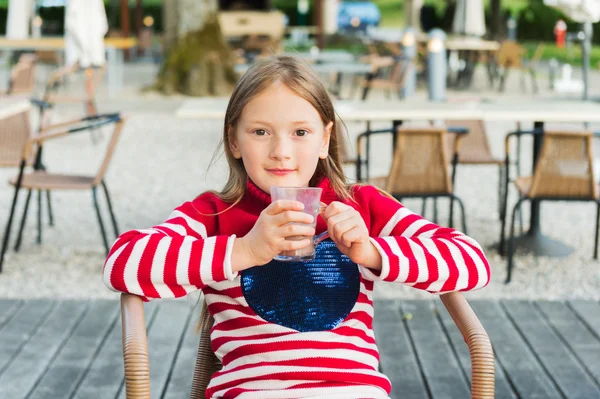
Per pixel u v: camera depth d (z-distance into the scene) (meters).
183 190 7.04
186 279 1.50
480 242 5.47
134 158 8.63
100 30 11.91
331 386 1.57
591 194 4.67
